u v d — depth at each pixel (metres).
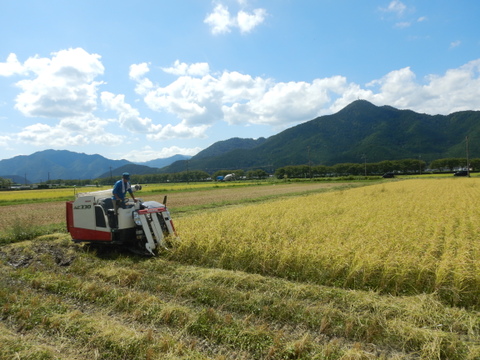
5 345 4.53
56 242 11.45
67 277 7.28
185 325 4.99
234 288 6.36
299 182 72.75
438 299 5.77
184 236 9.40
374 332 4.70
